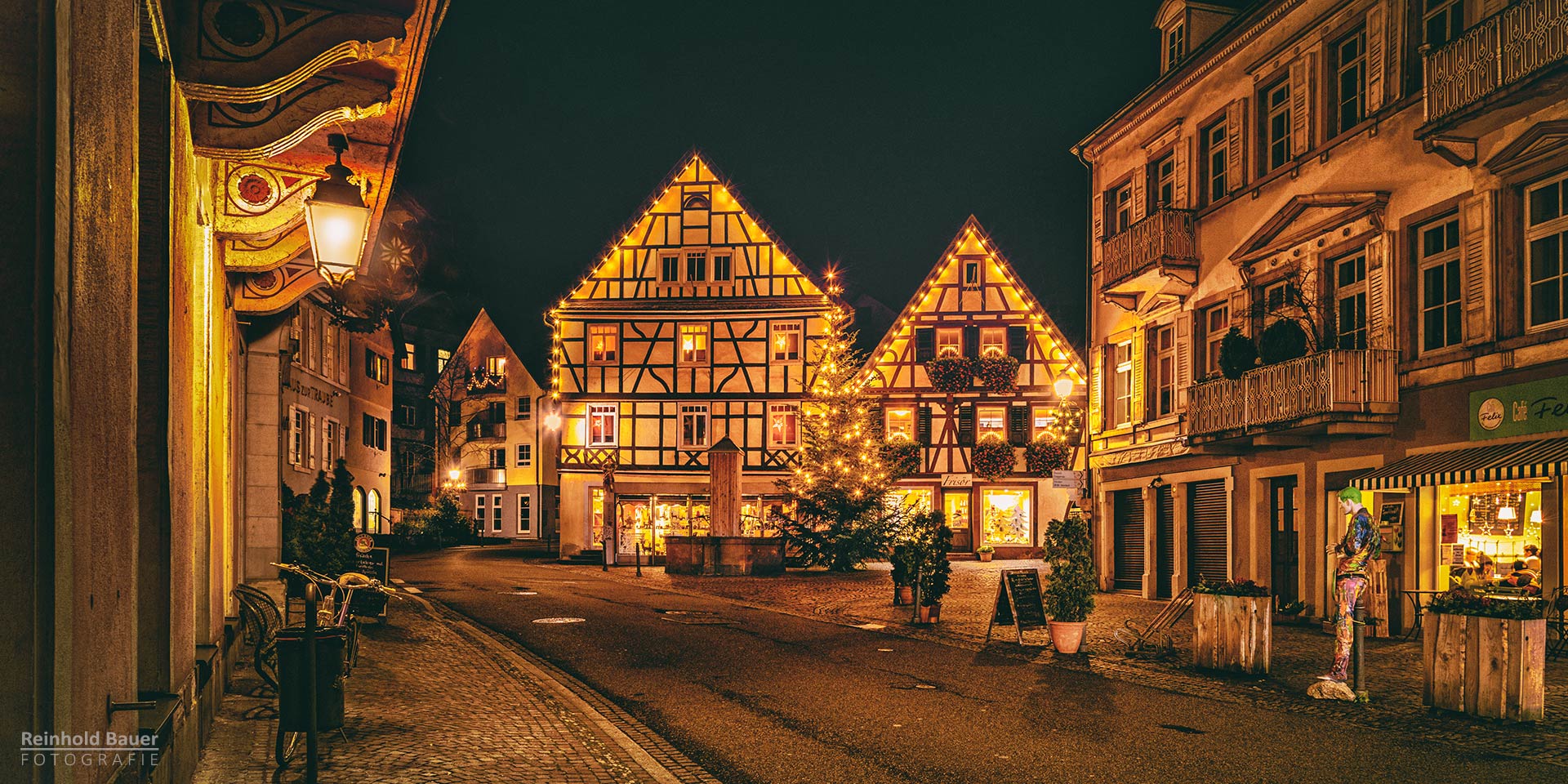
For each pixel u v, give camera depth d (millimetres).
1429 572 15641
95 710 3271
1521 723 9047
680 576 31406
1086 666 12648
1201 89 21875
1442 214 15664
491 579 28641
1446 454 15211
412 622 16109
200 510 7578
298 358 34688
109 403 3531
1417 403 15938
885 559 36688
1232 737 8625
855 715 9562
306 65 5773
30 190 2635
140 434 5262
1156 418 23750
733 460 33000
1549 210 14039
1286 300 19031
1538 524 14000
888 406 42375
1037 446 41406
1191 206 22172
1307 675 11922
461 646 13430
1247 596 11773
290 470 33406
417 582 27047
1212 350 21547
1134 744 8352
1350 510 10523
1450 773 7512
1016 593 14859
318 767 6559
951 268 42688
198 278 7277
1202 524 22078
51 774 2703
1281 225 18984
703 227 42250
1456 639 9508
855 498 36094
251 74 5703
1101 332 26203
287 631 6449
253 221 8172
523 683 10711
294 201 8242
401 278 20547
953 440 42156
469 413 65562
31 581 2619
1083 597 13859
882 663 12938
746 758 7906
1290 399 17156
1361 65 17578
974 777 7328
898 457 38844
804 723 9234
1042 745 8328
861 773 7469
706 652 14008
